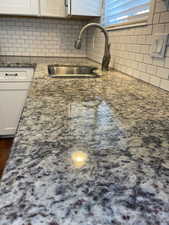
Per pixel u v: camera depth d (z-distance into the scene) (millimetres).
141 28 1065
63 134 450
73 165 338
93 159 359
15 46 2301
